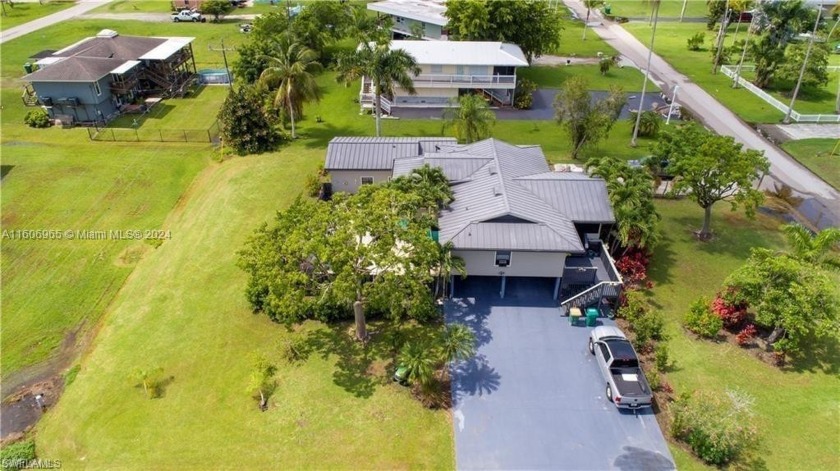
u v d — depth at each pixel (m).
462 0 68.44
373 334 29.28
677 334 29.30
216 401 25.48
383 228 26.14
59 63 54.75
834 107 60.19
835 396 25.64
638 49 84.75
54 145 50.25
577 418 24.64
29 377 27.28
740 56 76.38
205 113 58.31
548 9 72.62
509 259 30.33
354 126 55.34
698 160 33.31
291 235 25.92
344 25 74.56
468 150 39.66
